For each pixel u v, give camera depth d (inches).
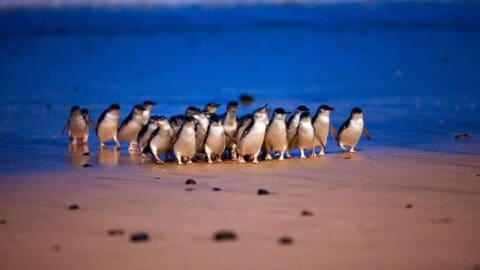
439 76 1301.7
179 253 387.5
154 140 653.3
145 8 2452.0
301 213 460.4
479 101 1019.9
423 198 502.3
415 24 2166.6
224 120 663.8
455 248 392.2
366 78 1318.9
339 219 446.6
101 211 478.3
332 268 362.0
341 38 1968.5
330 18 2322.8
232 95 1173.7
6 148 751.1
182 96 1166.3
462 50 1672.0
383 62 1531.7
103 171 622.5
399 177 571.8
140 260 379.2
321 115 672.4
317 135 663.1
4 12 2288.4
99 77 1412.4
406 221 442.3
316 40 1952.5
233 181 566.6
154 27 2226.9
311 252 384.8
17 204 504.4
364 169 605.9
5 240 419.2
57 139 812.0
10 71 1499.8
